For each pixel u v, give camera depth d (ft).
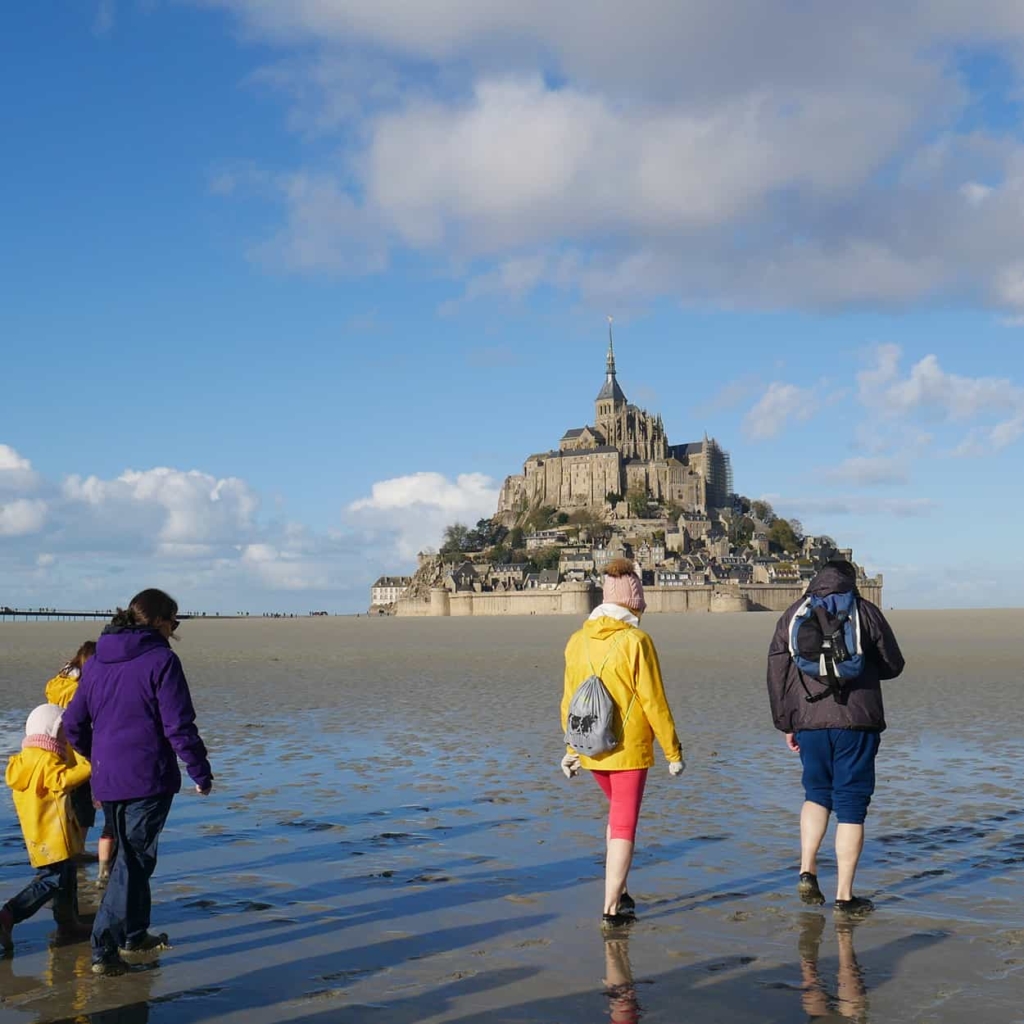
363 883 40.88
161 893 39.68
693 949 32.99
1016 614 601.21
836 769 38.09
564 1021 27.40
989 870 41.96
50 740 36.17
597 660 37.29
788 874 41.63
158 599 36.09
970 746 73.56
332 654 210.18
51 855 34.83
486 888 40.04
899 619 463.42
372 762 69.05
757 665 160.04
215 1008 28.60
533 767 66.23
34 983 30.83
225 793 59.06
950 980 30.01
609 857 36.01
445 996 29.27
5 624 609.42
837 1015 27.58
